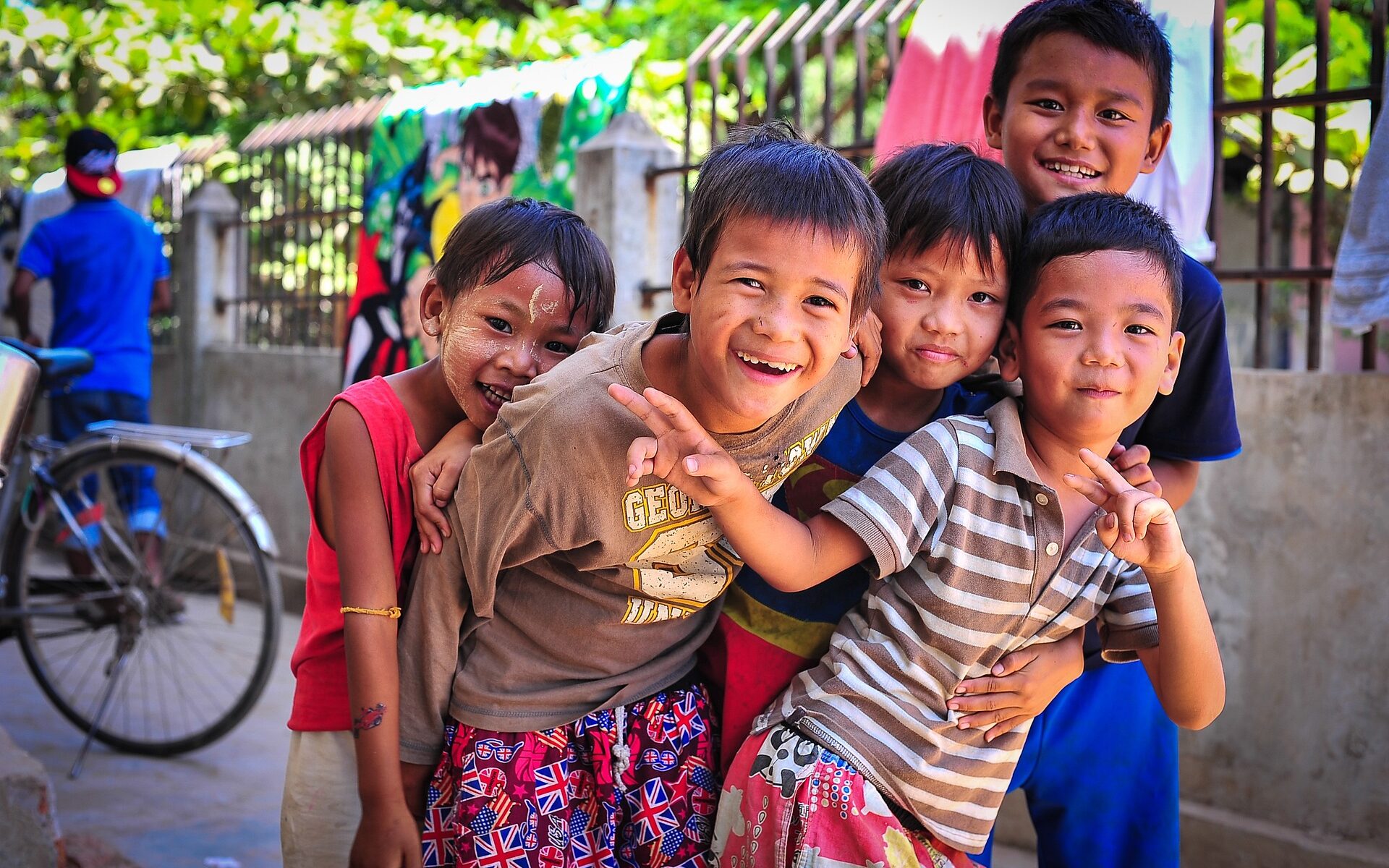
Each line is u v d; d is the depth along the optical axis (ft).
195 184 22.17
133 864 9.00
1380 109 9.25
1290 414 9.39
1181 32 9.90
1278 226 20.18
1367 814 9.05
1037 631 5.14
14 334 22.15
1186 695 4.99
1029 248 5.10
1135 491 4.44
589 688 5.33
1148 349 4.89
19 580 12.42
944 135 10.72
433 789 5.44
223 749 12.50
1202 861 9.67
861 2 12.25
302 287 19.94
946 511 4.99
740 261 4.31
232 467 20.11
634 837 5.33
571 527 4.90
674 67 19.29
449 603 5.28
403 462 5.50
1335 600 9.20
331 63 22.79
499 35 22.39
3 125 28.07
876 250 4.56
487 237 5.52
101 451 12.50
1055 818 6.13
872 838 4.81
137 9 22.11
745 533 4.64
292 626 17.25
